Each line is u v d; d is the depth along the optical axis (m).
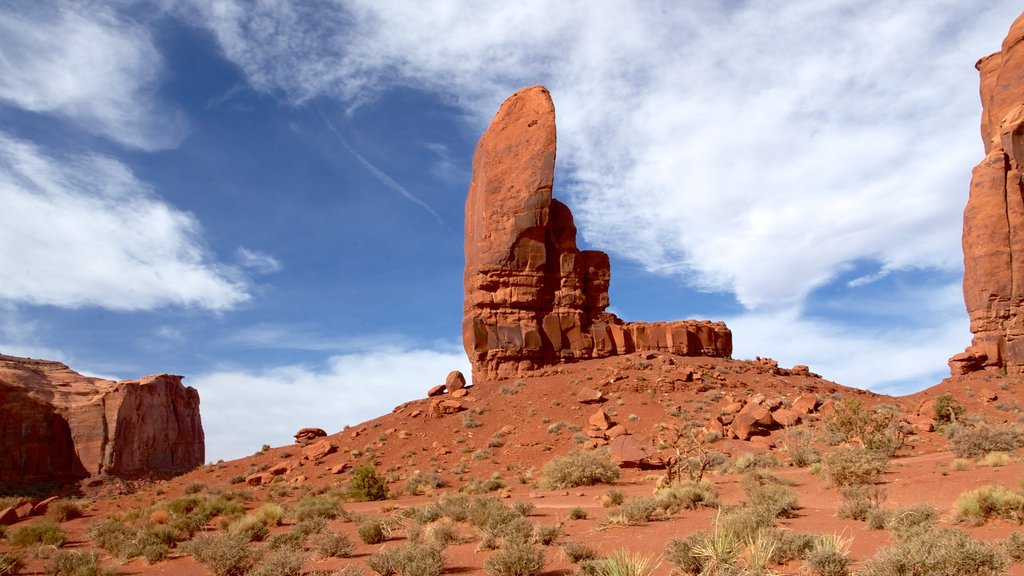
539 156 57.50
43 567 15.62
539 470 34.19
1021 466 17.81
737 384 49.09
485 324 55.03
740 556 9.55
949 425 36.44
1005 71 67.81
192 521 20.50
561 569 10.49
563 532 14.37
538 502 22.12
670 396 45.91
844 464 18.41
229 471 45.66
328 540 13.91
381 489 30.70
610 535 13.45
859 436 32.72
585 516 16.83
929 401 44.06
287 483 39.22
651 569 9.73
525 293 55.62
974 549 7.12
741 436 36.78
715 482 23.33
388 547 14.33
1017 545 8.66
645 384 47.50
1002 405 47.56
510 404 47.09
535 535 13.21
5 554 16.42
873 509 12.73
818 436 35.41
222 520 22.27
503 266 55.75
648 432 39.28
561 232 59.69
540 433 41.16
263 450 51.25
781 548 9.61
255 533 18.53
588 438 38.78
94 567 14.22
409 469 38.25
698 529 12.70
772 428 38.91
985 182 62.94
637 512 14.84
